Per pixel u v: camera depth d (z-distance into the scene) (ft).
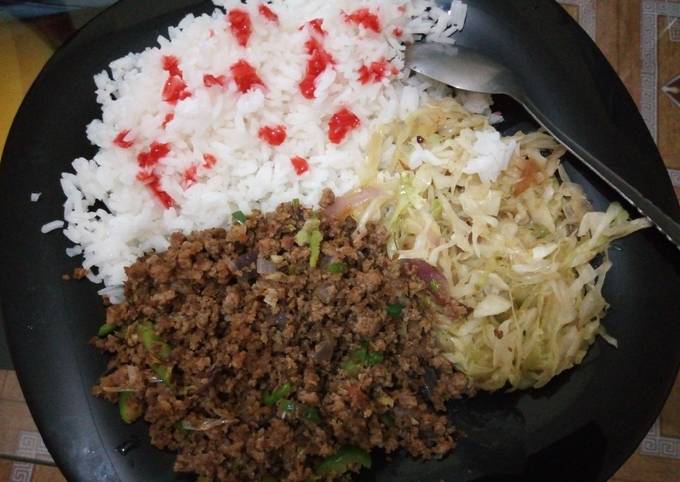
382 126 0.90
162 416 0.78
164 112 0.87
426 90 0.94
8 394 0.94
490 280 0.83
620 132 0.88
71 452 0.78
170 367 0.78
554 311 0.83
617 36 1.08
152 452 0.79
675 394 0.97
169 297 0.80
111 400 0.79
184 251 0.81
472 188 0.87
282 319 0.79
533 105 0.88
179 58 0.89
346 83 0.91
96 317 0.83
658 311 0.84
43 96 0.86
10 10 1.00
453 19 0.92
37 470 0.93
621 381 0.83
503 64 0.91
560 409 0.82
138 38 0.90
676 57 1.08
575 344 0.83
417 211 0.86
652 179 0.87
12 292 0.81
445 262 0.84
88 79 0.88
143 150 0.87
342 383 0.79
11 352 0.80
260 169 0.89
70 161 0.86
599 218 0.86
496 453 0.81
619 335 0.85
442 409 0.82
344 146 0.91
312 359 0.79
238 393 0.79
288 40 0.91
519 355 0.82
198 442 0.78
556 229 0.87
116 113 0.87
